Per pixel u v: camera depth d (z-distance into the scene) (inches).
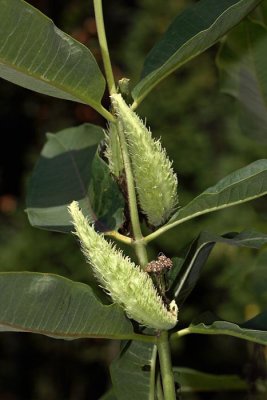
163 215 31.7
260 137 40.5
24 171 131.0
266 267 44.3
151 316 30.1
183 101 112.4
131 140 30.9
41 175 37.6
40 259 107.0
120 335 31.3
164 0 117.4
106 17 128.6
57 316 30.1
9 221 120.6
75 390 122.6
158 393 33.4
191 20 34.1
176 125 111.8
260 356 42.0
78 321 30.5
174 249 101.3
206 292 98.0
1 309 29.5
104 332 31.0
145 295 29.9
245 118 40.3
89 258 29.9
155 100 112.6
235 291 79.5
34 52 30.3
